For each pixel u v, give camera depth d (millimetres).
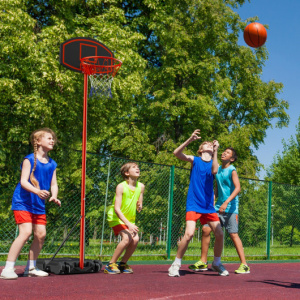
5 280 4215
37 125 12039
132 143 18516
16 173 6305
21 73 11750
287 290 4145
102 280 4469
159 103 18859
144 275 5203
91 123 14203
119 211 5215
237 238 5996
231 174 5945
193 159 5281
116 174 8055
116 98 13836
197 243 9203
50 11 14531
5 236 6352
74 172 7309
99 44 7953
